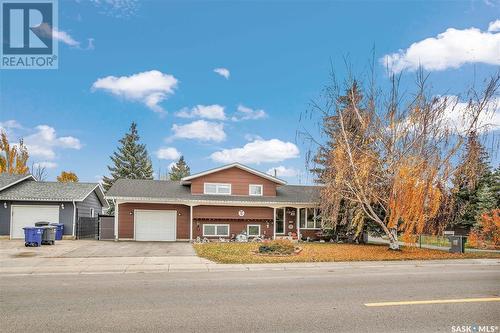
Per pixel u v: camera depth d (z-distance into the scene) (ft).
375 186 67.77
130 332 19.84
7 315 23.13
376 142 66.13
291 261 51.65
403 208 62.34
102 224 92.99
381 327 20.75
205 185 95.61
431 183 61.62
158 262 49.70
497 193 105.50
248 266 47.47
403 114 64.18
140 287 32.78
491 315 23.27
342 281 36.42
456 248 66.64
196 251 62.80
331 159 67.67
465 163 62.75
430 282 35.99
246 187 97.45
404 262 53.52
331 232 91.40
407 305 25.90
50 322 21.65
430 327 20.76
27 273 42.06
